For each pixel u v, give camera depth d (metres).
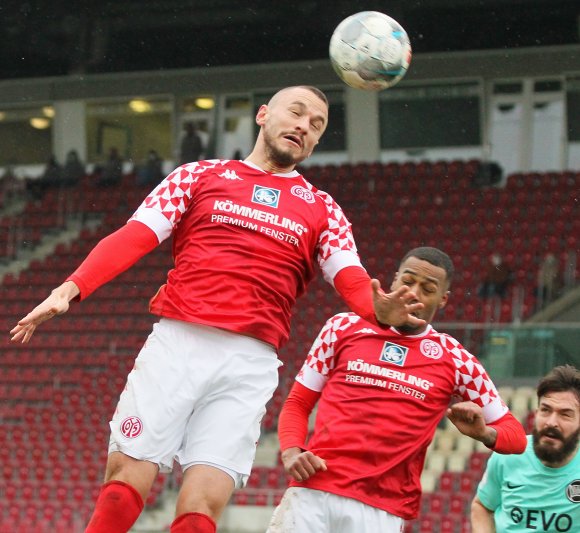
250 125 95.81
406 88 92.31
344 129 93.06
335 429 15.70
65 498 60.06
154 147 97.62
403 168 88.38
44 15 83.69
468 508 52.44
